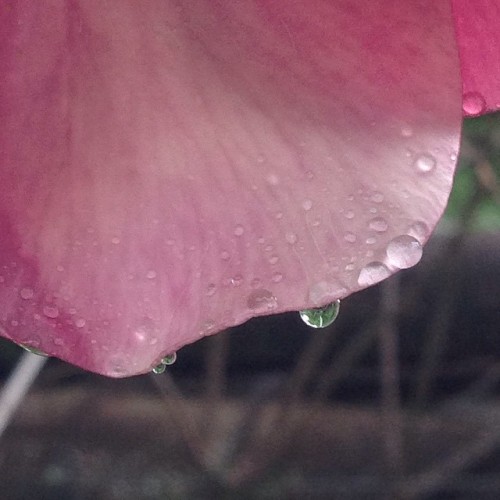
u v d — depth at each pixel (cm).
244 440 66
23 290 20
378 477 65
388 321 58
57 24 21
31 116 20
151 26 21
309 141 20
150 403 68
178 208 20
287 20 20
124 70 20
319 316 22
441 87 20
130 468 67
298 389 61
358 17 20
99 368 19
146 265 20
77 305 20
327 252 20
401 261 19
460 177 55
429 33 20
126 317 20
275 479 65
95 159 20
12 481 65
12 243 20
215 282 20
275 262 20
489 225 61
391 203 20
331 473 66
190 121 20
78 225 20
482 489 66
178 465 67
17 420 65
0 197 20
